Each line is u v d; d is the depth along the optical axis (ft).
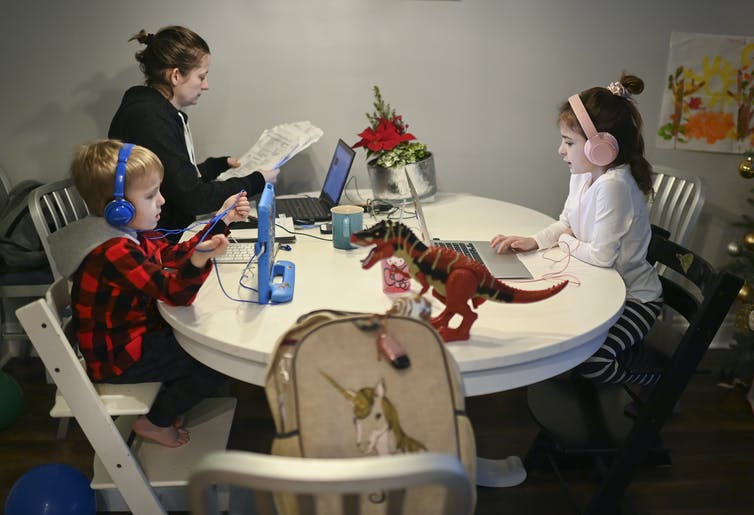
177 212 7.28
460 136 9.19
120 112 6.91
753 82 9.08
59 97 8.59
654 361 5.86
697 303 5.67
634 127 6.02
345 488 2.70
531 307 5.08
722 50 8.96
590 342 4.88
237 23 8.50
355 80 8.84
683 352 5.14
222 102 8.81
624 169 6.06
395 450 3.54
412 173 7.45
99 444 5.12
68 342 5.01
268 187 5.43
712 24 8.88
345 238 6.29
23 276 7.83
